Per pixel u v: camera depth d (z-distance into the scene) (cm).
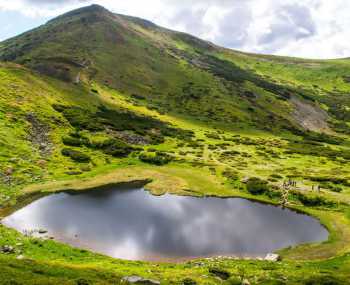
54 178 8281
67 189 7838
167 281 3612
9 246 4325
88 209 6706
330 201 7838
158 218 6525
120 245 5228
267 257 5009
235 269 4253
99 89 18900
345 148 16788
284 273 4134
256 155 12781
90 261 4375
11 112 10969
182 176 9488
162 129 14962
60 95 15050
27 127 10525
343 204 7769
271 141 16162
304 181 9481
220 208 7388
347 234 6200
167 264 4594
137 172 9569
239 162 11406
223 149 13300
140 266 4338
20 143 9438
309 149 14975
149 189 8338
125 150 11119
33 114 11544
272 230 6284
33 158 8931
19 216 6025
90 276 3403
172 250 5200
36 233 5306
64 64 19912
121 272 3825
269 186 8662
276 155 12962
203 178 9406
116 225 6000
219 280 3800
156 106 19600
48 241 4881
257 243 5656
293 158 12731
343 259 5003
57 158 9462
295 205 7775
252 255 5200
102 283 3173
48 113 12175
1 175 7575
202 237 5766
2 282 2802
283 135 18675
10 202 6600
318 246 5616
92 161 9850
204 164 10694
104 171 9369
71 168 9088
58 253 4522
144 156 10675
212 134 15862
